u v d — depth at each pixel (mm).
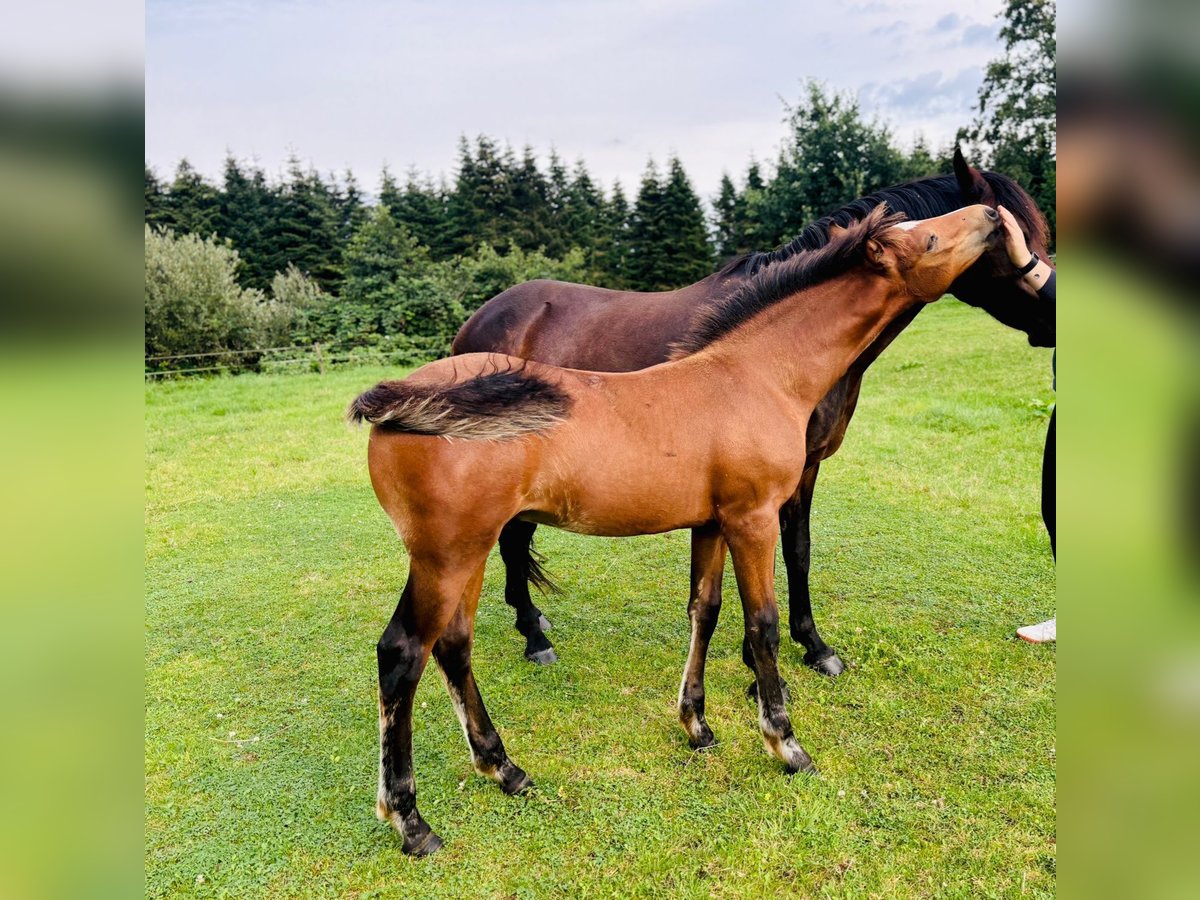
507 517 2381
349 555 5258
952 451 6793
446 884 2324
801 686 3334
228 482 7117
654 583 4586
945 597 4121
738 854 2379
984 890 2211
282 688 3525
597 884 2291
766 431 2572
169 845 2500
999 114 21891
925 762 2781
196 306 17016
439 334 19312
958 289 3240
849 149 24031
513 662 3707
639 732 3062
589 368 3746
